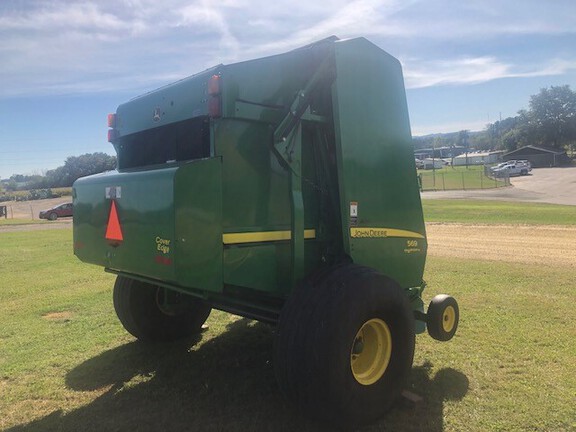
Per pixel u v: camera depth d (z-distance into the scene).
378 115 4.32
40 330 5.96
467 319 6.07
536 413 3.69
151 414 3.75
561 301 6.91
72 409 3.85
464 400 3.92
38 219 42.47
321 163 4.05
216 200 3.41
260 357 4.97
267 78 3.73
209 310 5.75
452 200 31.36
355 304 3.35
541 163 85.62
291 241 3.80
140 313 5.16
